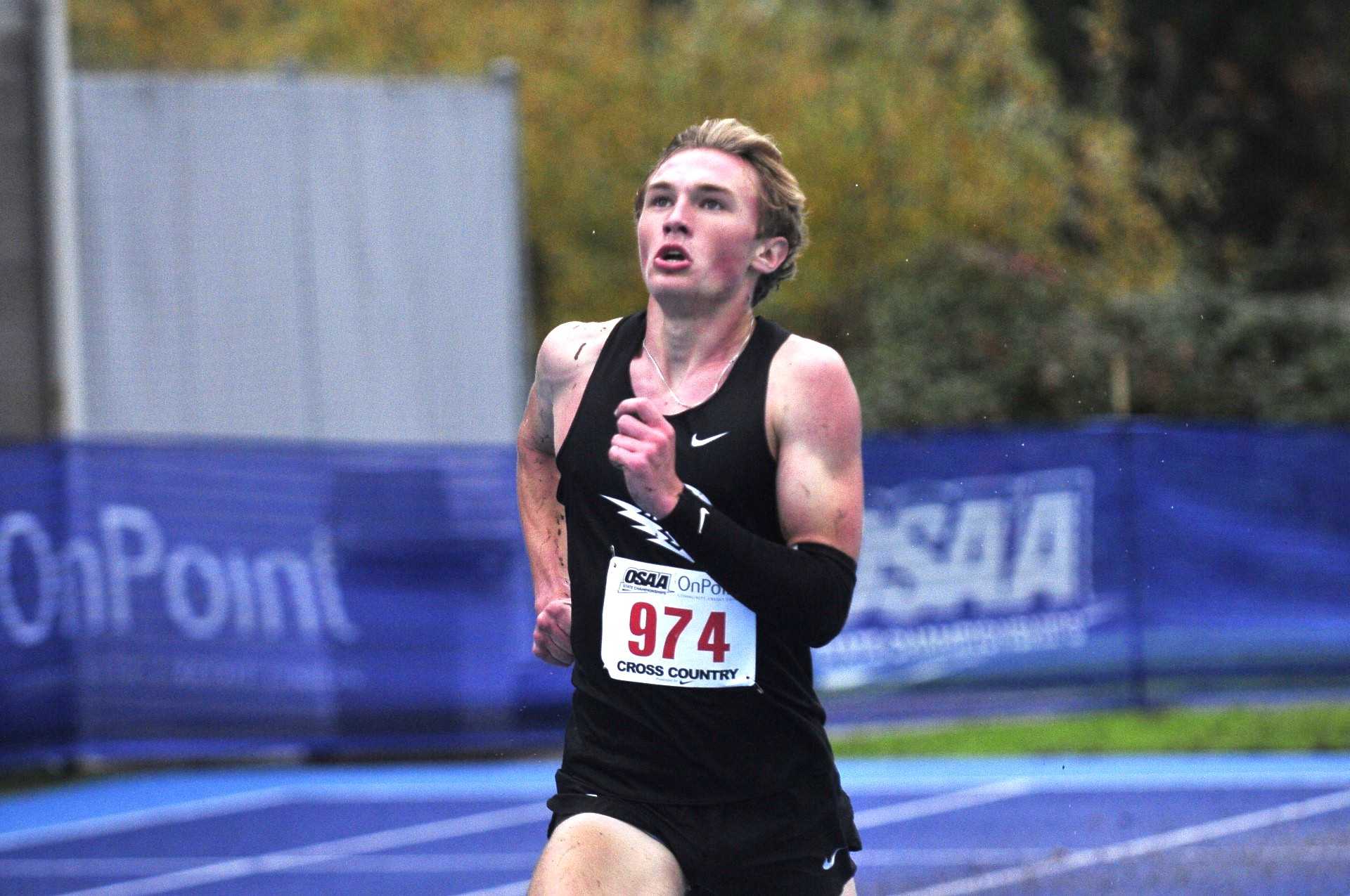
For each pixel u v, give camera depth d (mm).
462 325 43656
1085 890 24141
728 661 10227
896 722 38188
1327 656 39875
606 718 10547
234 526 35031
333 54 84312
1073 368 60344
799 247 10578
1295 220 81188
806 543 9875
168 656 34656
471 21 80875
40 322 38406
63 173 38625
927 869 25953
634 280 75438
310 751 35562
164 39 87438
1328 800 31000
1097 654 39094
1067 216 69438
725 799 10391
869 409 61219
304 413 42719
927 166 67750
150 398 41969
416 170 43469
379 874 26953
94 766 35969
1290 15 81250
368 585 35688
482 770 35906
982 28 72250
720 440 10008
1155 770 34219
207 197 42469
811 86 71938
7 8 38156
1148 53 80750
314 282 42875
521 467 11766
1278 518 39875
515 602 36344
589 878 9867
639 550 10328
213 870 27609
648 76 75875
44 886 26812
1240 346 61125
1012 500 38719
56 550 33938
